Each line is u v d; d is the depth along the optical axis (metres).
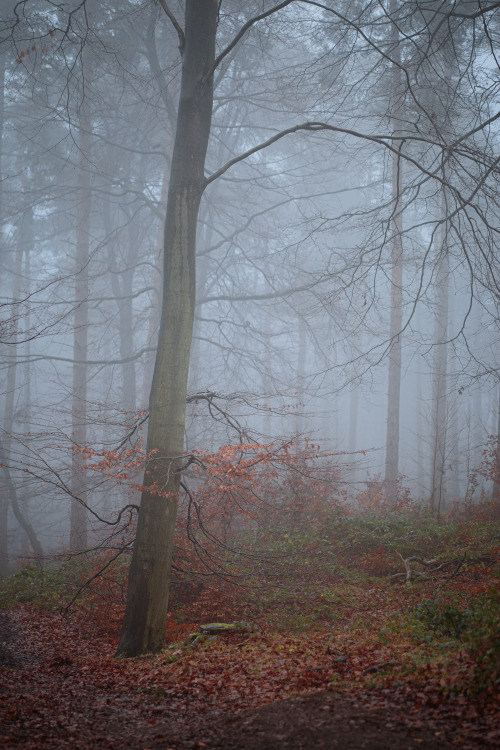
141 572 10.16
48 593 15.13
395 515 17.48
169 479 10.45
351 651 7.91
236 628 10.04
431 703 5.62
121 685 8.03
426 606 8.83
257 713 6.16
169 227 10.97
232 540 15.25
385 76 17.52
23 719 6.67
